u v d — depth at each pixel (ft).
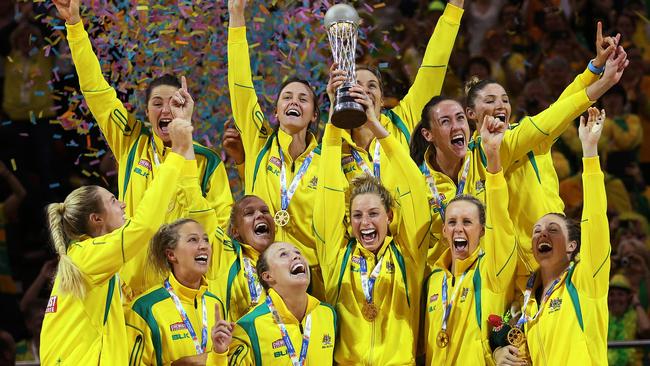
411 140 59.88
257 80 64.13
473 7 90.84
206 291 53.78
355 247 55.77
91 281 49.47
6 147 84.02
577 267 51.08
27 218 83.35
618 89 87.30
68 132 84.23
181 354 51.44
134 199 58.13
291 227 58.29
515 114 85.76
